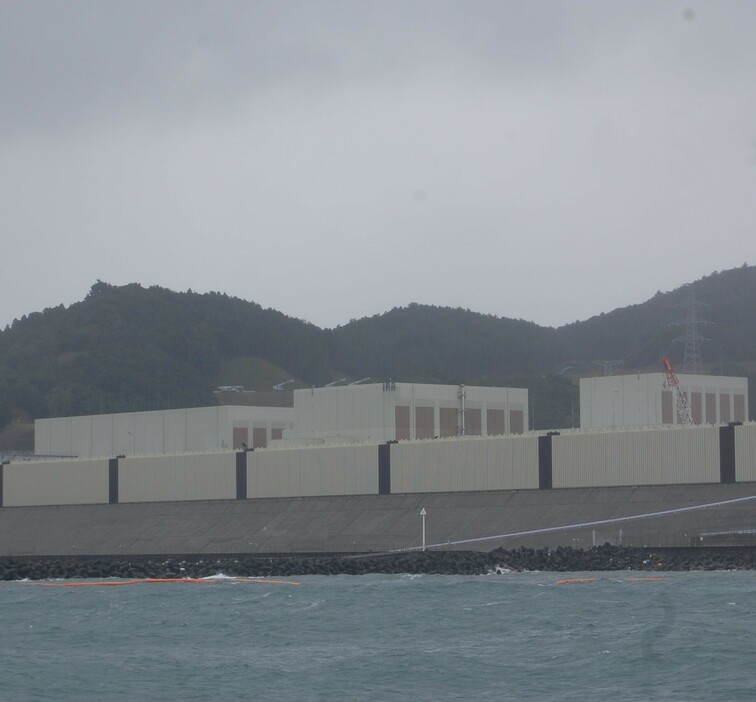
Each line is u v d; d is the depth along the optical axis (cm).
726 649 8475
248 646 9306
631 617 10262
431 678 7850
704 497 16962
